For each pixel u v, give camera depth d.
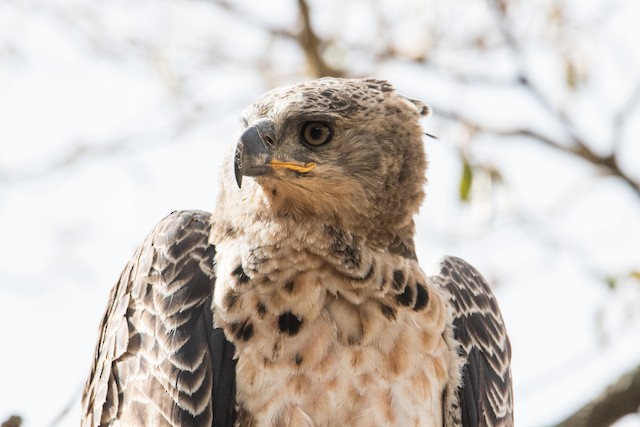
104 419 11.51
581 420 15.48
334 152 11.55
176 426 10.91
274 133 11.48
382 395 10.76
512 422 12.39
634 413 15.45
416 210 11.92
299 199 11.36
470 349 11.80
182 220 11.90
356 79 12.16
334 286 11.09
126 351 11.45
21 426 10.38
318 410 10.66
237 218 11.53
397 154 11.80
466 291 12.12
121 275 12.21
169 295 11.39
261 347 10.83
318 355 10.77
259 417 10.72
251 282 11.11
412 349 10.99
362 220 11.49
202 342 11.06
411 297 11.24
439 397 11.19
